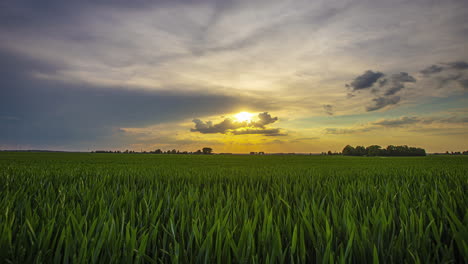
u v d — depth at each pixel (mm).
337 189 5730
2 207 3266
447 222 2895
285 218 2971
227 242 2014
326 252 1824
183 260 1979
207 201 3943
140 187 7137
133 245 1984
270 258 1998
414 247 2111
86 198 4352
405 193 4434
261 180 8586
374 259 1741
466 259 1905
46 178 8078
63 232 2115
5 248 2014
